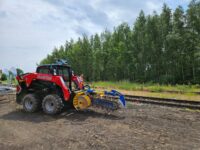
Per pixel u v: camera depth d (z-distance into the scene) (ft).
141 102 39.73
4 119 26.89
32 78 30.76
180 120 26.09
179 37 101.76
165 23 112.78
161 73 113.80
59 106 28.55
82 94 29.12
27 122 25.48
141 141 19.03
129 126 23.43
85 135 20.68
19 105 35.19
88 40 170.40
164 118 26.99
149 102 38.75
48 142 19.06
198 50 93.97
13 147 17.97
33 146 18.17
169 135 20.56
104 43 155.63
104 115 28.32
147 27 117.60
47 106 29.14
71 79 32.17
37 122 25.46
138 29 124.88
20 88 32.48
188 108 34.04
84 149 17.48
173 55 106.01
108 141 19.07
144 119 26.37
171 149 17.30
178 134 20.84
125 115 28.37
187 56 103.71
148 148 17.52
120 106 30.83
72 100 29.89
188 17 105.09
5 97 42.11
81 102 28.27
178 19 107.04
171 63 107.24
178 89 66.85
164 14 113.70
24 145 18.39
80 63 170.19
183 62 104.99
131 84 89.25
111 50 141.90
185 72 104.83
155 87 70.74
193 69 99.86
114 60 138.72
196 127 23.21
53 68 29.91
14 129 22.81
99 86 83.25
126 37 140.46
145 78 115.75
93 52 161.68
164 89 66.13
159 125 23.86
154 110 31.89
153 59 115.55
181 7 107.04
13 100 39.50
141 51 120.88
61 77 29.22
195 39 101.96
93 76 154.71
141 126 23.44
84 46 168.76
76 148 17.69
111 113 29.35
